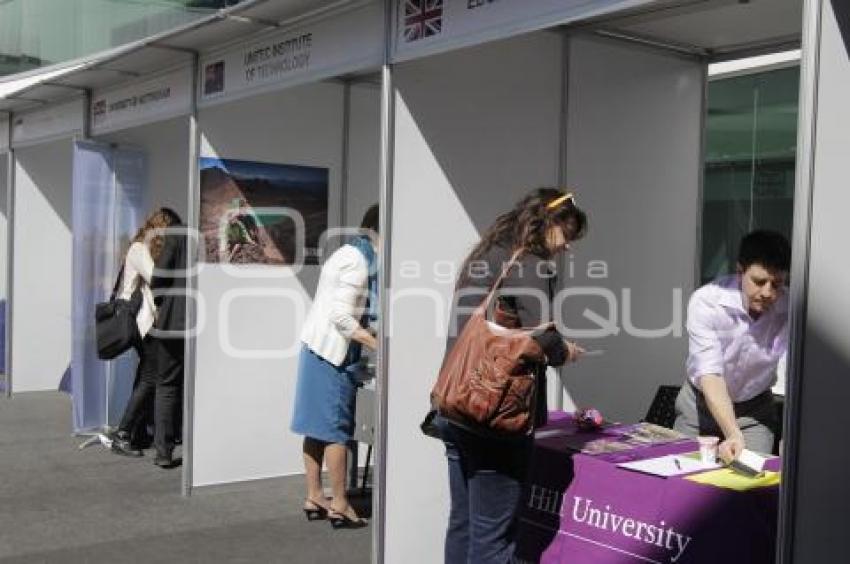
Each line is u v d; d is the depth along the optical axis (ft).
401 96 13.56
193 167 18.86
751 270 11.03
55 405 29.68
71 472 21.24
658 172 16.39
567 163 15.29
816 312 8.38
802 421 8.37
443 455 14.11
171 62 19.75
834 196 8.45
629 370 16.26
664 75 16.39
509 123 14.64
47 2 32.63
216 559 15.38
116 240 24.75
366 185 21.08
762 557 9.57
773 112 21.29
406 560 13.80
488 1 11.79
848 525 8.68
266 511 18.22
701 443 11.00
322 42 15.02
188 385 19.13
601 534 10.85
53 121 26.58
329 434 16.93
